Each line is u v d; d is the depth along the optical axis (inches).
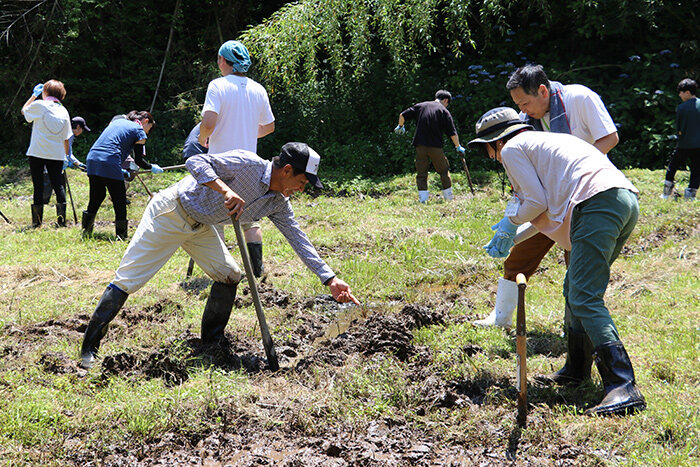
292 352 176.2
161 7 677.9
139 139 318.7
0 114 613.6
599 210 134.9
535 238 175.9
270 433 132.3
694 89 384.5
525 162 144.6
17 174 520.7
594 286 136.6
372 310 215.3
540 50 611.8
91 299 220.5
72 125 366.3
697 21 574.2
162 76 652.7
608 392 135.1
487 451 124.6
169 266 261.6
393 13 514.0
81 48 624.4
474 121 545.3
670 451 119.3
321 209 381.7
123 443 126.3
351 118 575.8
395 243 292.7
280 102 588.7
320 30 516.7
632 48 585.3
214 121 227.1
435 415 136.4
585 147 143.0
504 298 186.7
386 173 538.3
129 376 153.8
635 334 178.4
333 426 134.1
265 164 153.3
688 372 151.9
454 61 601.9
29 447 123.3
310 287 235.0
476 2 561.9
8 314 201.8
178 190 158.7
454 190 438.3
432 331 185.2
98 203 318.3
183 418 133.9
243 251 158.2
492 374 153.3
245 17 686.5
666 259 251.9
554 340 177.2
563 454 121.8
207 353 166.7
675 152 390.3
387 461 120.6
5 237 315.6
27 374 153.0
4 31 603.2
